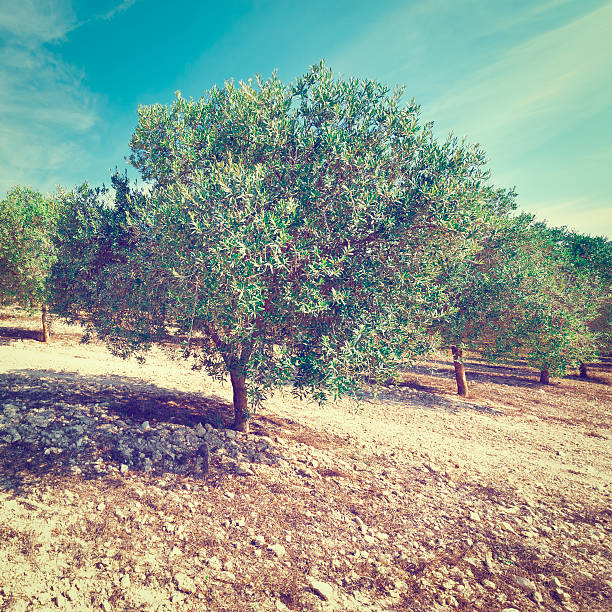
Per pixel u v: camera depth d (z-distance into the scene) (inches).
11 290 931.3
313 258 348.5
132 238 411.2
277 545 288.5
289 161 397.7
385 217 373.4
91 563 238.1
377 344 347.9
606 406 946.1
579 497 439.2
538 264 994.7
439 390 976.3
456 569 289.0
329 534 316.2
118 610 208.4
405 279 370.0
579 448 625.3
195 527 296.4
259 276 334.6
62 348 942.4
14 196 1010.1
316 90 404.8
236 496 348.5
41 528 256.7
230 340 365.1
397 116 405.1
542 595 266.8
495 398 947.3
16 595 201.5
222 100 429.4
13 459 334.6
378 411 743.7
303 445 496.7
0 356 735.1
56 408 452.8
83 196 466.3
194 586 236.7
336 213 367.6
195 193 347.3
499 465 518.6
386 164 402.6
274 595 240.8
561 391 1082.1
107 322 422.3
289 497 362.3
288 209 333.7
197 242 337.7
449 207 387.5
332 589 252.8
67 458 352.8
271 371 345.4
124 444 396.8
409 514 364.2
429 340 434.6
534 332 938.7
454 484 441.4
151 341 441.4
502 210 872.9
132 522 286.2
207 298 326.6
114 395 549.3
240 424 502.0
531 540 336.5
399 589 261.6
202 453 408.2
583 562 310.2
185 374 832.3
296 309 335.0
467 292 803.4
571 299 1069.8
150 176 434.6
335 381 333.1
